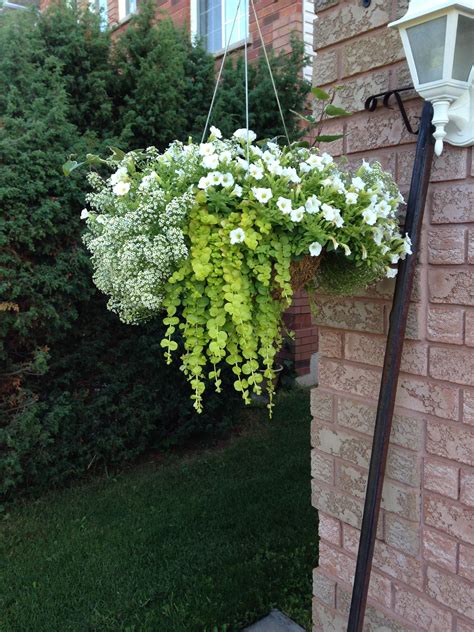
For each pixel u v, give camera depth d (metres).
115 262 1.54
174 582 2.85
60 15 4.09
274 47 5.34
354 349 2.03
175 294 1.51
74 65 4.10
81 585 2.86
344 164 2.00
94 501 3.79
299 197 1.51
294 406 5.43
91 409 3.98
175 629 2.50
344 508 2.12
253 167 1.50
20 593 2.81
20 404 3.68
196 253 1.46
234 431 4.98
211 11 6.06
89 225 1.80
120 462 4.32
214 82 4.77
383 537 1.98
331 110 1.79
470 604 1.73
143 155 1.78
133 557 3.09
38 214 3.38
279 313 1.61
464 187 1.64
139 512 3.61
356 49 1.92
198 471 4.23
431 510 1.82
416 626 1.89
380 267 1.66
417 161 1.62
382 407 1.70
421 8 1.46
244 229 1.45
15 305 3.41
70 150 3.58
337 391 2.12
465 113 1.58
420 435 1.83
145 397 4.23
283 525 3.37
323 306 2.12
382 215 1.55
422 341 1.79
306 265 1.60
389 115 1.85
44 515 3.62
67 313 3.70
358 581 1.77
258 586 2.78
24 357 3.80
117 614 2.64
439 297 1.73
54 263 3.67
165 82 4.20
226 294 1.42
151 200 1.48
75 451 3.96
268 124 4.95
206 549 3.14
